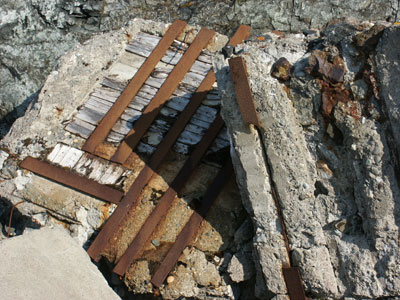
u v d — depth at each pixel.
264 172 2.11
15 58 3.68
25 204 2.55
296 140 2.05
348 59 1.99
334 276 2.10
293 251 2.13
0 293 1.66
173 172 2.56
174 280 2.30
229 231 2.37
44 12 3.69
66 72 2.87
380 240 2.01
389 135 1.96
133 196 2.48
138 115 2.74
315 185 2.11
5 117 3.71
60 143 2.67
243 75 2.03
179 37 3.00
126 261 2.36
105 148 2.65
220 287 2.30
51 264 1.75
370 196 1.99
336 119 2.02
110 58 2.95
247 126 2.08
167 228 2.41
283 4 3.65
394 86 1.92
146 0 3.83
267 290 2.23
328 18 3.62
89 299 1.73
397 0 3.59
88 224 2.49
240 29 3.00
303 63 2.04
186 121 2.67
